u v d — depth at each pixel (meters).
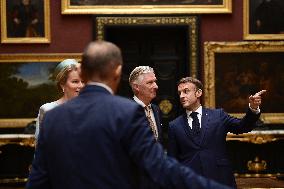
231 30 11.53
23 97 11.30
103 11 11.34
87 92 2.71
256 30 11.49
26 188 2.77
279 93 11.51
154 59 11.86
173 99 11.87
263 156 11.12
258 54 11.51
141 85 5.12
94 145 2.56
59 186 2.63
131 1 11.41
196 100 5.31
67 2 11.32
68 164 2.58
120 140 2.54
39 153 2.76
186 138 5.23
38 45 11.39
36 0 11.34
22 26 11.32
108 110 2.61
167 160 2.47
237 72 11.49
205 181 2.44
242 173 11.12
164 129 11.80
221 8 11.41
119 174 2.54
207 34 11.55
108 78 2.71
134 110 2.59
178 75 11.88
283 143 11.09
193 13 11.41
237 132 5.27
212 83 11.45
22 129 11.31
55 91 11.33
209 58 11.43
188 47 11.48
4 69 11.28
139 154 2.47
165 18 11.41
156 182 2.43
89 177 2.54
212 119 5.27
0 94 11.30
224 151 5.25
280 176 11.09
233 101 11.51
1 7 11.26
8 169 10.89
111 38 11.84
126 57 11.88
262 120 11.27
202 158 5.14
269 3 11.46
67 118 2.67
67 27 11.43
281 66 11.52
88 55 2.67
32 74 11.32
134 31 11.82
